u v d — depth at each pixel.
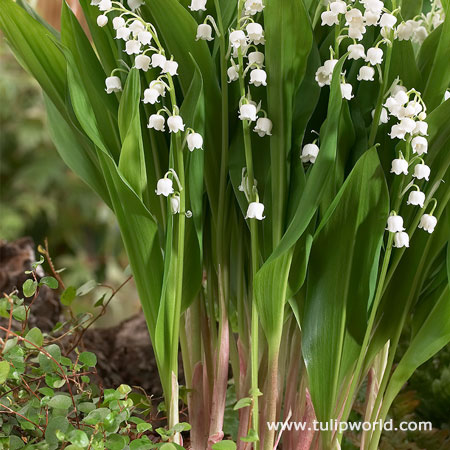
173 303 0.73
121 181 0.71
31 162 2.81
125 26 0.71
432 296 0.74
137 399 0.78
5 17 0.73
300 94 0.71
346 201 0.70
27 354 0.76
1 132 2.79
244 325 0.75
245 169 0.73
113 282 2.65
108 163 0.71
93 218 2.77
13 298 0.76
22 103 2.83
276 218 0.71
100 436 0.70
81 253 2.75
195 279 0.74
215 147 0.74
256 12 0.71
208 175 0.74
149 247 0.72
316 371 0.72
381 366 0.76
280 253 0.68
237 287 0.75
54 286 0.75
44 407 0.74
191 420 0.77
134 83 0.70
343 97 0.69
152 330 0.74
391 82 0.72
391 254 0.73
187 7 0.73
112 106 0.74
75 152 0.76
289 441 0.76
